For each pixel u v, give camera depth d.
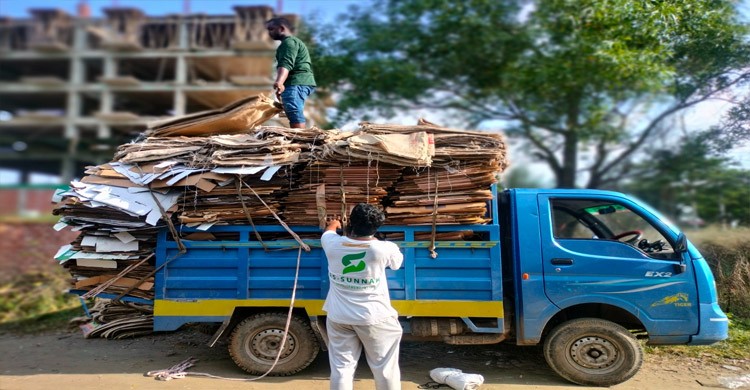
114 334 5.48
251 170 3.90
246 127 4.71
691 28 6.72
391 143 3.78
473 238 4.06
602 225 4.74
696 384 4.16
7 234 9.69
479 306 3.94
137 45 17.17
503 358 4.79
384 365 3.18
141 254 4.14
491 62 9.58
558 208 4.67
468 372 4.43
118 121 18.02
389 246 3.21
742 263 6.08
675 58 7.29
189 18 16.88
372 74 9.07
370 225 3.18
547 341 4.09
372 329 3.12
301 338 4.16
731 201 8.88
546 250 4.04
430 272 3.99
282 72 4.92
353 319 3.11
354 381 4.16
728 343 5.05
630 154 10.32
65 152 18.00
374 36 9.11
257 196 3.99
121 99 18.66
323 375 4.24
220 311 4.08
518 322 4.03
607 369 4.01
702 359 4.71
